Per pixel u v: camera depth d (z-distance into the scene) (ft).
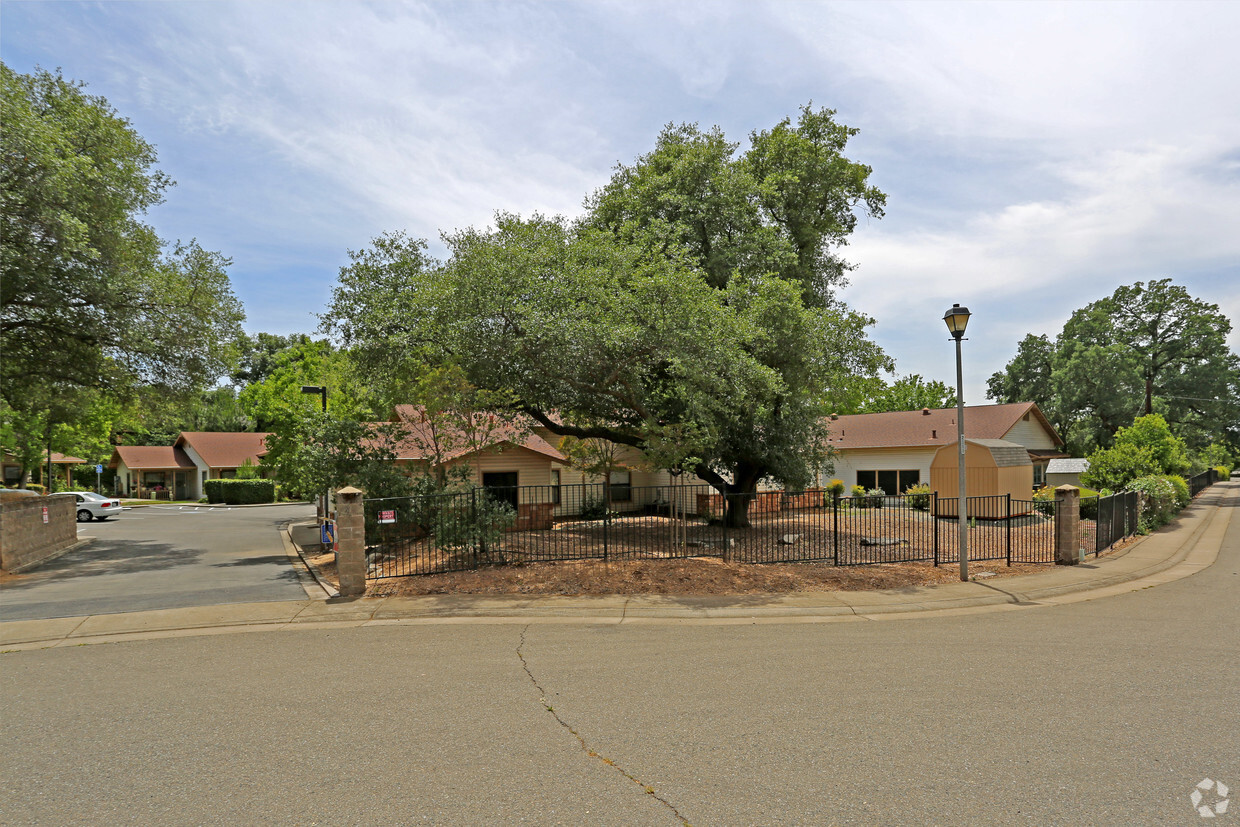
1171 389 175.01
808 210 64.69
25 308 59.93
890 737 16.26
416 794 13.42
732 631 28.48
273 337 237.25
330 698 19.62
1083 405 157.17
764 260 56.29
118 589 39.65
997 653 24.48
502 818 12.42
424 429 64.44
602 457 67.00
